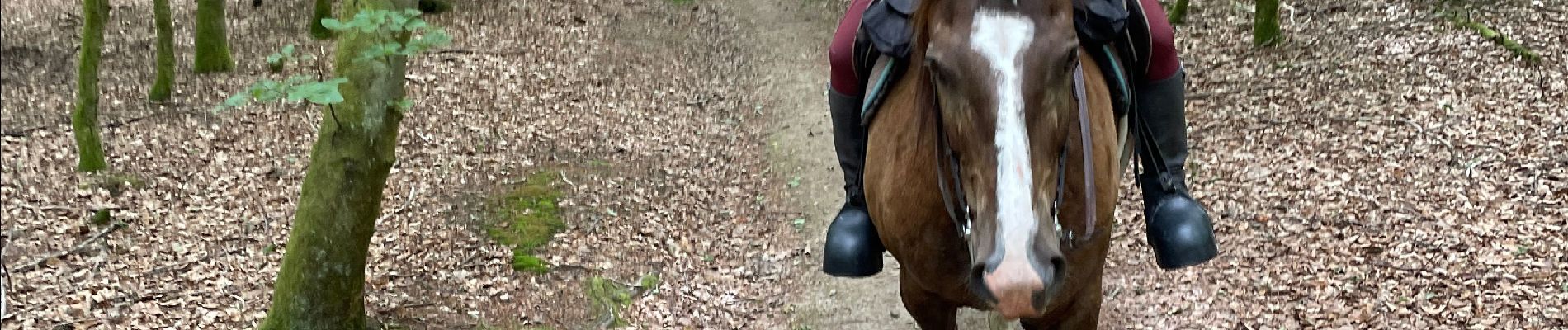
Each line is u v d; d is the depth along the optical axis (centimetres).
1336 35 1208
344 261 585
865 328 654
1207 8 1427
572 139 1076
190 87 1277
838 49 414
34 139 1081
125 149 1044
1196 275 680
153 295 717
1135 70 395
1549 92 957
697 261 766
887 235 385
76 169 980
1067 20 301
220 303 705
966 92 295
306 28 1581
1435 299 622
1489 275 643
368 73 554
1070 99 325
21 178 961
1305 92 1045
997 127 289
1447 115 930
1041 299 295
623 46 1498
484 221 838
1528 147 838
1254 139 933
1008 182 289
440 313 680
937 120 326
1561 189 752
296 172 973
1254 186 823
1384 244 697
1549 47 1069
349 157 568
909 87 366
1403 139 886
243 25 1603
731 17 1645
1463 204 747
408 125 1110
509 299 701
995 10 298
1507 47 1066
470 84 1285
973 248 310
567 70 1362
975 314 656
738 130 1109
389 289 714
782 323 665
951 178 328
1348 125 939
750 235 816
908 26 343
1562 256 658
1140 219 772
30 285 731
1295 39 1223
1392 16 1238
